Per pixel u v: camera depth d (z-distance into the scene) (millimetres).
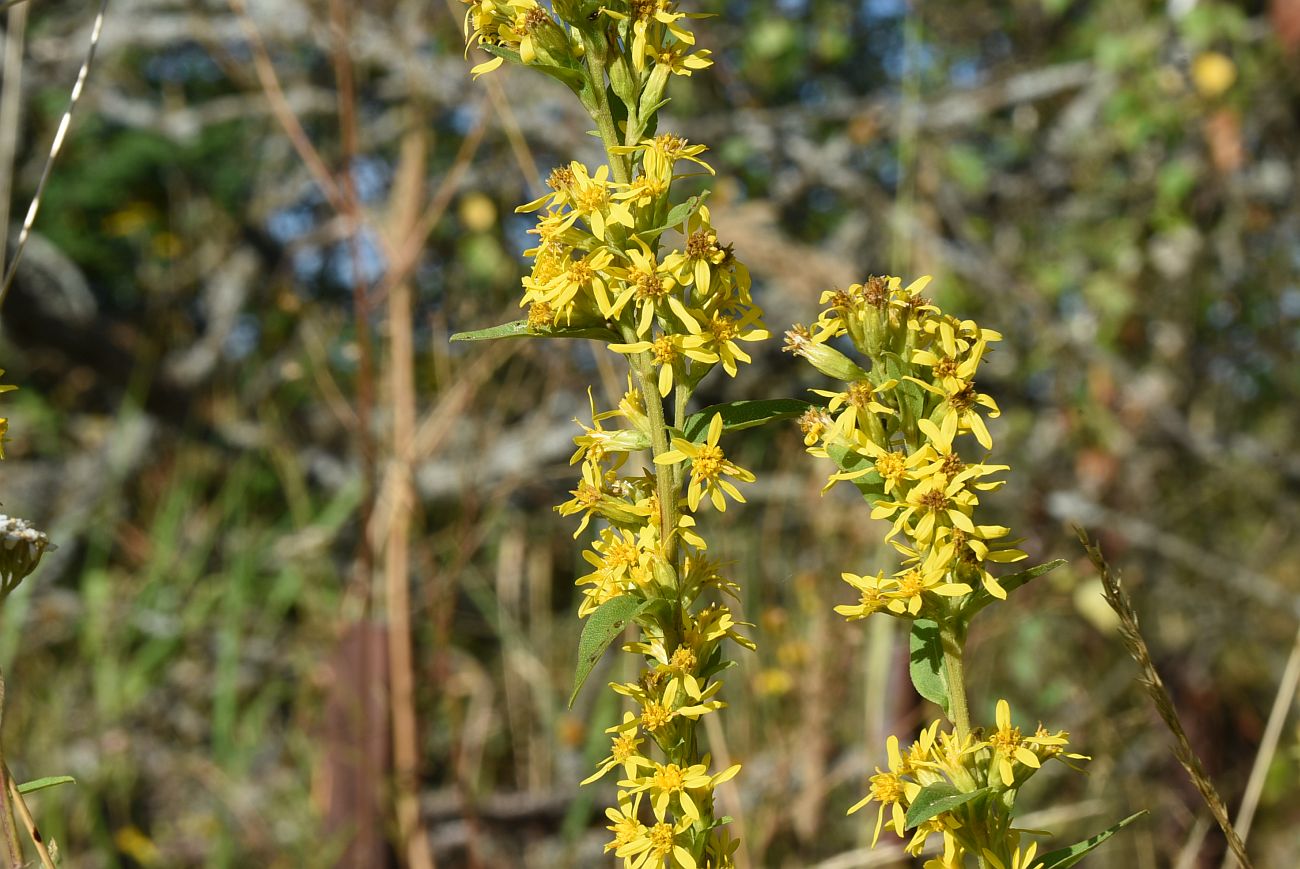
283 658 4984
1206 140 6688
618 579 1516
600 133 1572
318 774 3871
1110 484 6414
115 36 6195
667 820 1593
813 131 7398
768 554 4375
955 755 1391
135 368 6230
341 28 3961
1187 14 6074
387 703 3551
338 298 6656
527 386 5371
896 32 7727
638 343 1497
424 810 4230
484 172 5613
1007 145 7832
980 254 6426
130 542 5145
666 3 1556
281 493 5824
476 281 5375
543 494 5484
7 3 1995
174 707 4883
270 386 6078
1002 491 6047
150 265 7375
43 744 4238
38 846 1534
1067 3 6684
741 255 4672
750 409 1536
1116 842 4520
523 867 4348
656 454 1508
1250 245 7254
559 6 1554
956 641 1419
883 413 1456
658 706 1503
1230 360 7504
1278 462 6480
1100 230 7086
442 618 3918
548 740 4469
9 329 6184
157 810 4570
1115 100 6340
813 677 3875
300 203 7398
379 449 4168
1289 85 6441
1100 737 4516
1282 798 5195
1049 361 6379
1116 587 1666
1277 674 6516
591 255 1531
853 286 1496
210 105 6496
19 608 4453
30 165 7441
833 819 4039
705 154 6453
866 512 4254
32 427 6566
